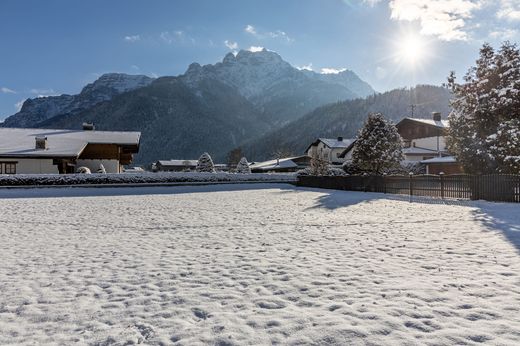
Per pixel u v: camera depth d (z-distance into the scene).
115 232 10.01
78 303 4.61
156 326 3.88
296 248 7.48
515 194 15.77
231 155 94.81
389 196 21.25
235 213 13.87
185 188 31.11
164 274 5.80
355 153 33.00
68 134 41.50
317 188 32.34
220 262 6.48
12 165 31.38
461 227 9.63
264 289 4.96
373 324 3.76
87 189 28.89
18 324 3.99
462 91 20.33
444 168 37.31
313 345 3.38
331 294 4.68
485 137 19.14
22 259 6.97
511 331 3.52
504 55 18.91
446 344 3.32
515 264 5.84
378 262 6.19
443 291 4.68
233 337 3.57
